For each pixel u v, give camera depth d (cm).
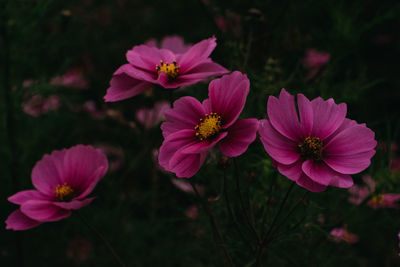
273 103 45
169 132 46
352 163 44
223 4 62
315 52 72
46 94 71
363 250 82
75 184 51
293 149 45
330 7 65
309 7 67
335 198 58
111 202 80
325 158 45
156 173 68
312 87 59
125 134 82
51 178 51
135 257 84
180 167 45
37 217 48
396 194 59
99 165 51
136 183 83
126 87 49
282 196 55
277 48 62
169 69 49
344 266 70
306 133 46
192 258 72
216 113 46
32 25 67
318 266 57
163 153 45
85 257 82
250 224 47
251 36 59
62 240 80
